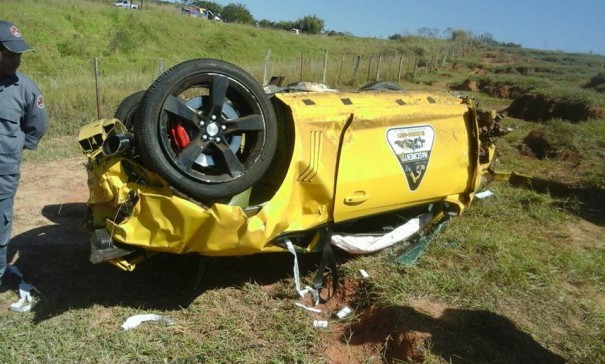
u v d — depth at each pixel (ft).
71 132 33.22
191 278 15.55
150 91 11.91
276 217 13.38
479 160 18.83
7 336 12.57
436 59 114.32
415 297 14.78
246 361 12.18
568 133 34.94
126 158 12.51
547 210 22.68
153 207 12.01
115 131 13.00
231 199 13.51
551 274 16.67
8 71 13.00
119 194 12.30
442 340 12.87
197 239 12.59
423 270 16.20
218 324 13.52
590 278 16.89
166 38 121.08
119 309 13.91
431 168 17.06
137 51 105.40
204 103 13.01
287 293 15.14
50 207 20.67
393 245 17.63
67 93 40.16
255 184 14.66
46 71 75.51
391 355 13.05
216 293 14.93
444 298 14.88
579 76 89.56
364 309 14.82
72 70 77.56
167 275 15.57
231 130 12.85
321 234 15.23
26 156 27.22
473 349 12.61
